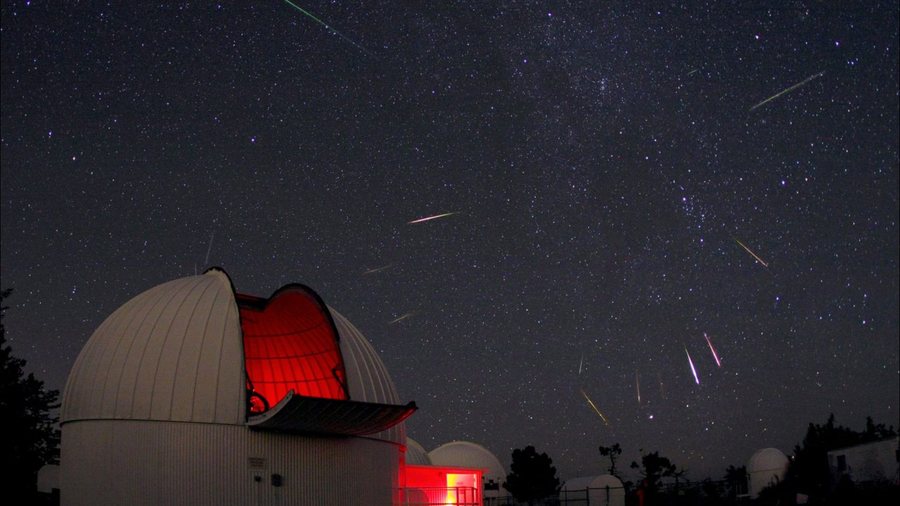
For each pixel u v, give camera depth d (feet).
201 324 88.07
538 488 194.49
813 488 156.87
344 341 99.81
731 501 162.30
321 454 87.40
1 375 128.16
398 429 101.91
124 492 80.48
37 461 133.90
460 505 111.45
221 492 80.84
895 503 115.14
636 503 166.20
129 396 82.89
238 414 83.25
